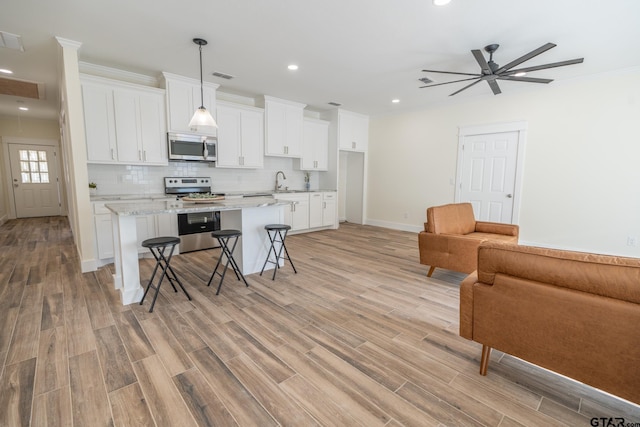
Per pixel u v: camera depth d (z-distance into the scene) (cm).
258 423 139
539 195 457
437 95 511
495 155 498
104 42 318
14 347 195
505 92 479
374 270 366
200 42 316
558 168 438
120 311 247
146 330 218
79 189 334
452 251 317
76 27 285
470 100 522
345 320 239
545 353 148
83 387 160
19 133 725
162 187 460
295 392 159
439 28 283
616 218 396
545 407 151
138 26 284
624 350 126
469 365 184
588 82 406
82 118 330
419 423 140
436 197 580
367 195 709
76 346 197
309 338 212
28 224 649
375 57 352
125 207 263
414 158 610
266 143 532
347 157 741
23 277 323
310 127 611
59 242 480
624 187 388
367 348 201
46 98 542
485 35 295
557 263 141
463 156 537
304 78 429
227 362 183
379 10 254
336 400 154
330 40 311
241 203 312
